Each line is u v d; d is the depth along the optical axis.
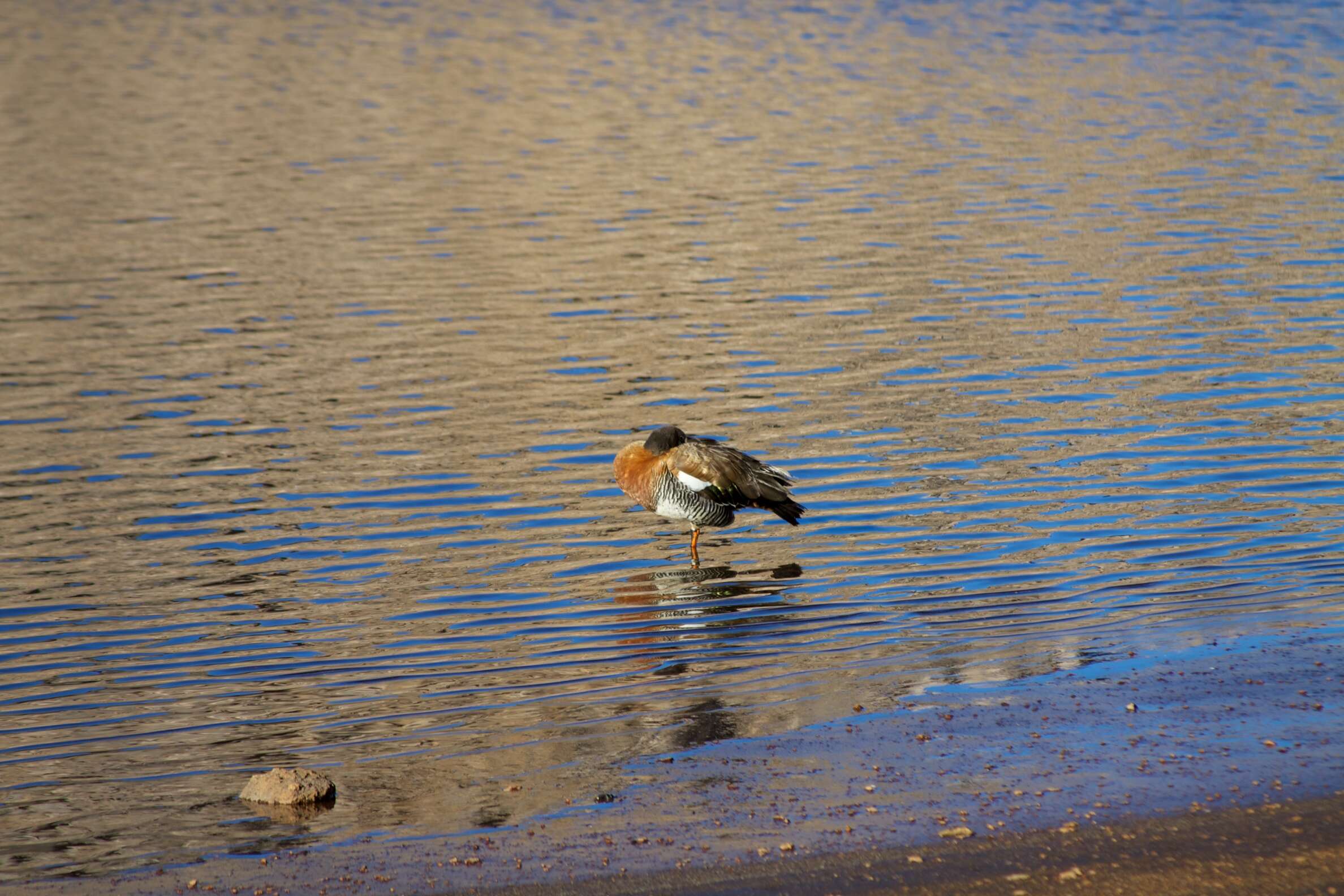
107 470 19.00
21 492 18.22
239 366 23.50
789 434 20.03
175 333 25.33
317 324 25.91
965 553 15.77
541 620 14.34
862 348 24.09
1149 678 12.02
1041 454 19.02
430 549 16.39
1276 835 9.21
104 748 11.75
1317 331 24.48
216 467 19.11
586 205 35.25
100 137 43.62
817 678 12.49
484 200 35.84
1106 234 31.95
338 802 10.47
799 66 57.28
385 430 20.52
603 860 9.30
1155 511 16.86
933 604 14.31
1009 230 32.41
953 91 51.66
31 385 22.48
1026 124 45.44
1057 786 10.06
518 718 11.95
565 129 45.06
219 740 11.82
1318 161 39.31
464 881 9.11
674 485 15.80
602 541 16.56
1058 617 13.78
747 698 12.10
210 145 42.47
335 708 12.39
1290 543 15.67
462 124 45.94
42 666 13.51
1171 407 20.78
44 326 25.66
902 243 31.38
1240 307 26.08
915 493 17.72
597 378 22.77
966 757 10.63
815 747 10.98
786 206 35.03
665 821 9.81
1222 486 17.61
